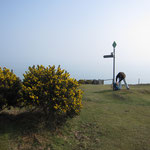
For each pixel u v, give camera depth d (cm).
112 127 597
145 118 732
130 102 1040
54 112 569
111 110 823
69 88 563
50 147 436
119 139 515
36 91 513
